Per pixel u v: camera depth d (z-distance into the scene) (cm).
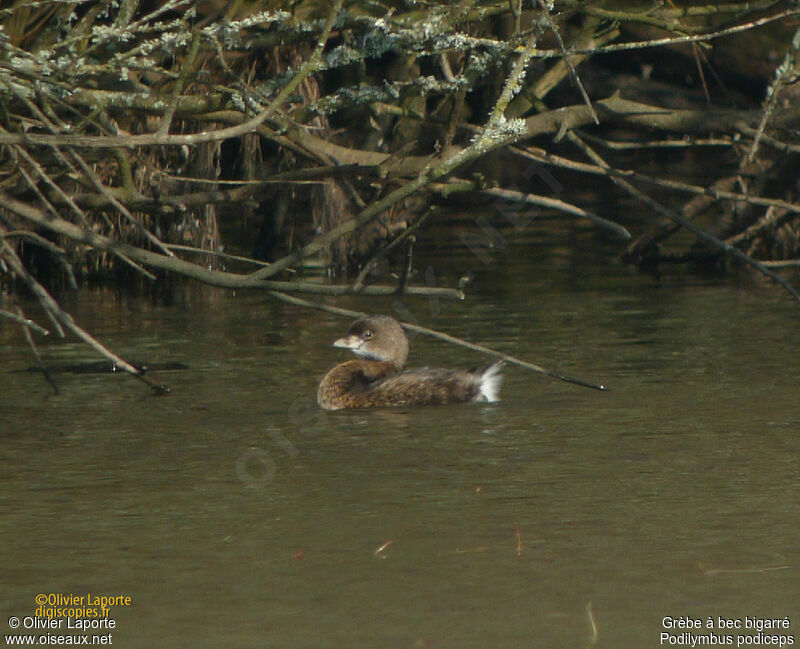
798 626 789
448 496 1063
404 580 874
